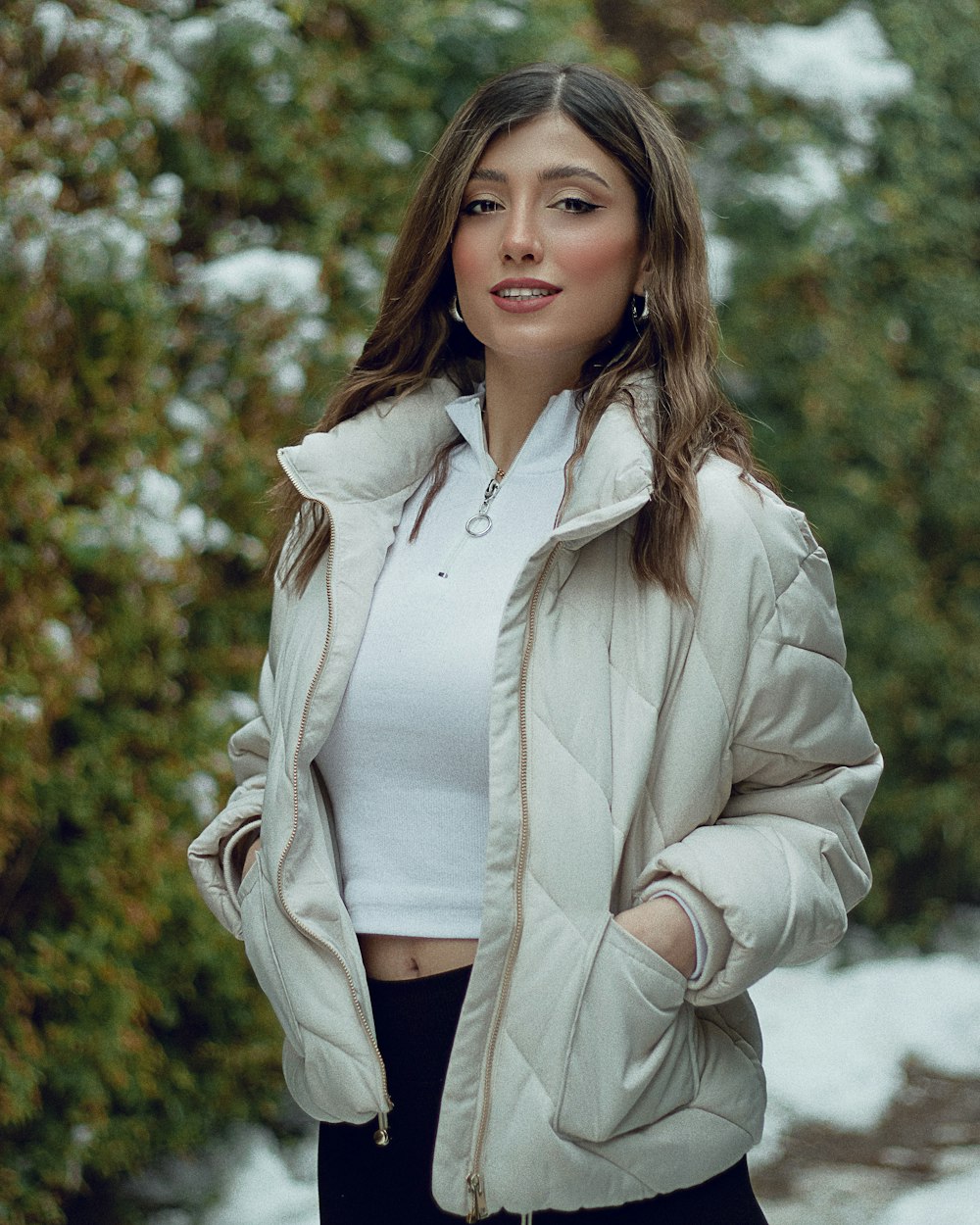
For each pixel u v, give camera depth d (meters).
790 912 1.47
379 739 1.56
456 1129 1.44
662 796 1.50
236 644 3.49
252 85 3.52
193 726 3.21
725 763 1.52
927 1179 3.73
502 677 1.46
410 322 1.73
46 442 2.86
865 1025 4.69
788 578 1.52
